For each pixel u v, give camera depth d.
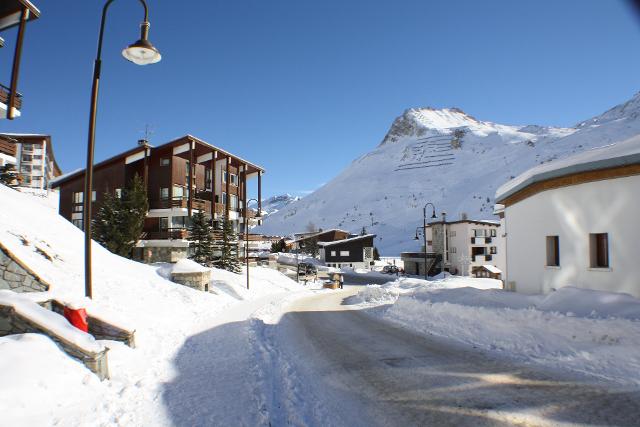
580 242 12.05
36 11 16.50
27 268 10.33
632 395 6.56
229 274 32.41
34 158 73.62
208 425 5.53
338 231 104.56
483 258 66.75
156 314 14.59
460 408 6.25
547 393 6.80
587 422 5.60
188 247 36.19
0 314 7.17
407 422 5.79
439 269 67.81
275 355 10.38
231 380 7.74
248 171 50.72
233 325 14.96
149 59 9.46
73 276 13.66
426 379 7.86
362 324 15.79
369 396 6.96
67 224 20.03
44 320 7.14
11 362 5.89
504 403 6.40
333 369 8.85
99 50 9.31
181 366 8.84
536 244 14.05
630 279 10.59
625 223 10.75
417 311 16.33
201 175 41.12
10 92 15.80
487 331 11.55
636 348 7.95
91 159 9.49
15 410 5.16
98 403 6.14
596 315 9.42
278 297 28.77
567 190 12.55
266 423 5.64
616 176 10.96
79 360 7.00
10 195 18.17
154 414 5.88
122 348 9.10
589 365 8.13
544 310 10.70
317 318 17.84
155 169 36.25
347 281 59.12
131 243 29.56
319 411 6.29
